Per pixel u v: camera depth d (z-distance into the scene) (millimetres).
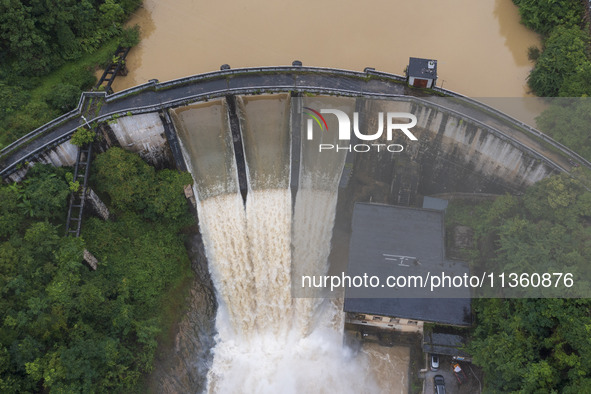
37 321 71750
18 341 69500
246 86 95312
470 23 111750
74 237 83438
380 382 85750
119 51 107312
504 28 110812
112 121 91312
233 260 93688
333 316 91375
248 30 111188
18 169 86625
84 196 86750
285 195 95250
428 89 93750
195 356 87312
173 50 108500
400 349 87500
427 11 113500
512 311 76812
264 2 114750
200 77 96125
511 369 71312
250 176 95875
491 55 107062
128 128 93000
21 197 83812
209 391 86125
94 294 78875
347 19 112562
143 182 90062
